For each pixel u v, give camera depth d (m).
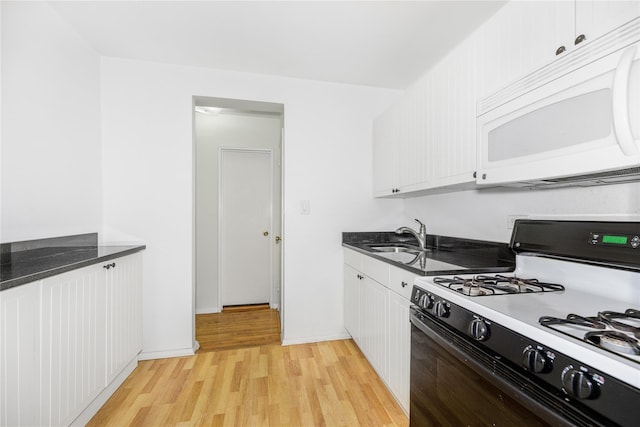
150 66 2.29
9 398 1.00
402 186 2.16
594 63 0.81
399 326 1.61
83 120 2.01
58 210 1.76
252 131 3.56
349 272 2.50
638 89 0.71
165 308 2.31
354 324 2.37
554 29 1.00
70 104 1.88
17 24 1.48
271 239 3.66
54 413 1.22
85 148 2.03
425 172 1.85
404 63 2.29
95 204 2.14
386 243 2.69
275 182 3.63
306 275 2.60
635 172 0.91
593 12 0.88
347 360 2.24
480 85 1.36
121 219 2.26
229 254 3.59
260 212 3.66
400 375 1.59
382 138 2.50
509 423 0.77
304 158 2.60
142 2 1.64
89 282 1.49
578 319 0.76
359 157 2.71
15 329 1.02
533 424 0.70
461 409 0.96
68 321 1.32
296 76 2.53
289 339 2.56
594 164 0.82
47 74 1.68
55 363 1.23
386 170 2.43
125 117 2.26
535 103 1.00
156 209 2.31
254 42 2.02
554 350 0.66
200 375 2.03
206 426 1.53
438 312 1.08
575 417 0.62
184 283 2.35
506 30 1.21
